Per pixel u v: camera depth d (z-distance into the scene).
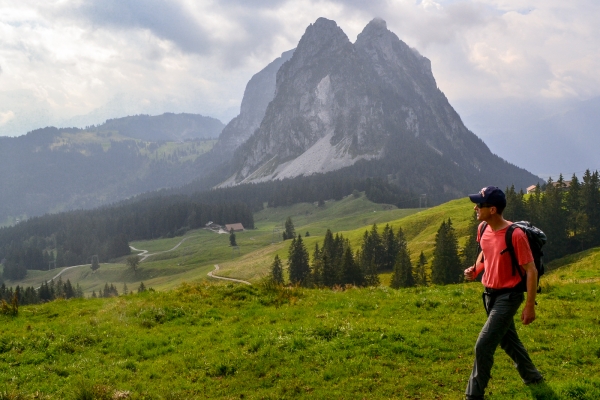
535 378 8.30
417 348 11.18
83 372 11.48
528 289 7.27
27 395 9.86
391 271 135.88
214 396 9.49
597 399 7.45
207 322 15.96
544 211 110.19
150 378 10.94
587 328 11.89
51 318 18.05
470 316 14.20
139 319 16.38
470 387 7.81
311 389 9.37
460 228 137.50
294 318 15.37
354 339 12.00
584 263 68.06
